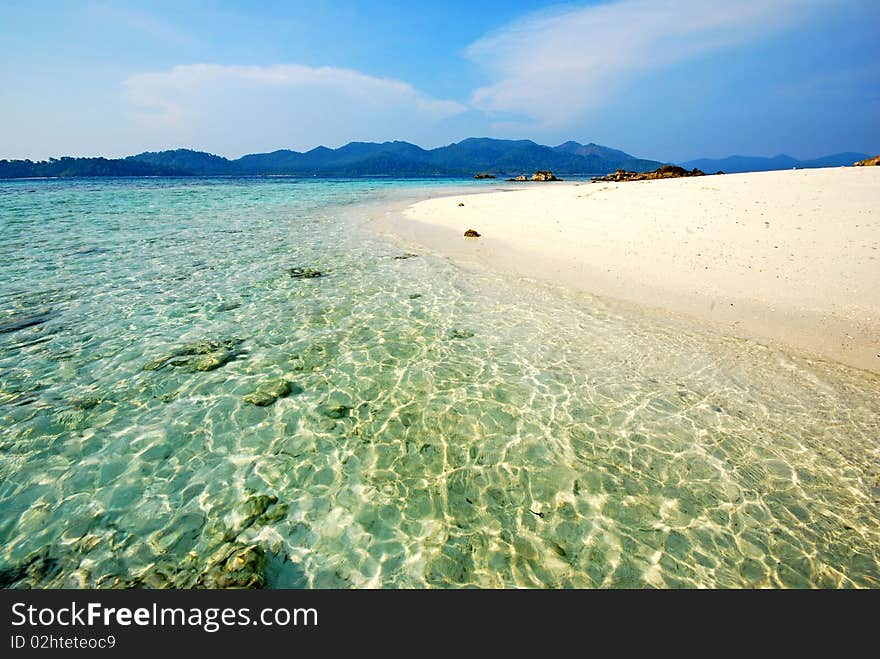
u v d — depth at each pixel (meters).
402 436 6.47
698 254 13.20
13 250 17.12
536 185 68.44
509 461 5.97
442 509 5.26
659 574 4.45
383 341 9.27
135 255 16.41
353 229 22.23
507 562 4.62
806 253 12.09
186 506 5.27
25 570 4.49
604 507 5.23
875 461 5.71
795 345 8.45
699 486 5.45
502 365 8.27
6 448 6.13
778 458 5.83
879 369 7.56
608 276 12.58
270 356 8.68
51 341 9.24
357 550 4.75
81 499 5.34
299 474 5.79
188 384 7.72
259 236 20.30
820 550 4.61
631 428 6.49
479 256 15.54
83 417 6.82
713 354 8.34
